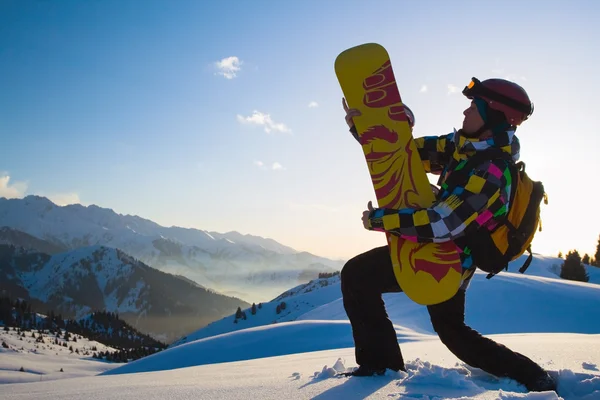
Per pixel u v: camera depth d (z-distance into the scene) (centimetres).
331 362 412
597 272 7244
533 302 3594
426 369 236
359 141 276
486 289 3822
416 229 233
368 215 248
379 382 237
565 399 217
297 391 231
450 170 255
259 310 16962
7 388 356
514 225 238
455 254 237
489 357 240
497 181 231
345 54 282
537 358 306
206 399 228
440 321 254
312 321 3519
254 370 387
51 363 13700
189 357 3162
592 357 297
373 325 259
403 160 261
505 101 242
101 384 349
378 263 260
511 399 195
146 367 3238
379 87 273
